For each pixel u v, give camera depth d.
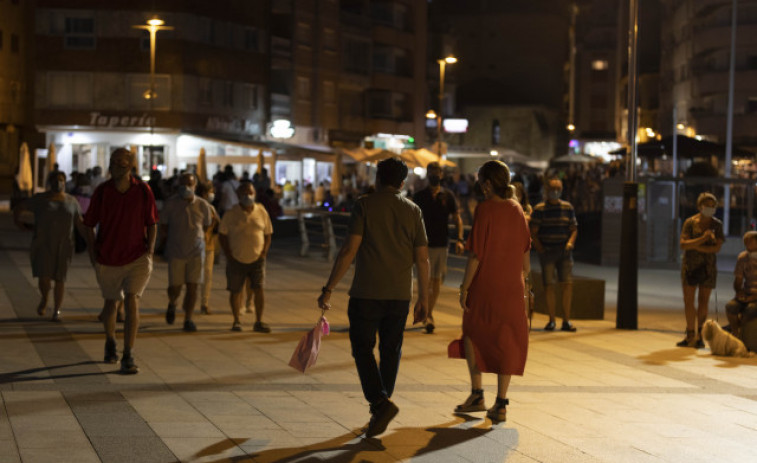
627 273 14.10
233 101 58.34
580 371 10.20
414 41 76.38
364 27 70.25
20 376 8.50
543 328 13.87
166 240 11.87
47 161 41.28
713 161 57.72
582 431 7.19
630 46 14.26
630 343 12.60
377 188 7.07
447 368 9.91
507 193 7.62
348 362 9.94
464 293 7.58
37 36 53.81
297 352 6.98
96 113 53.94
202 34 55.81
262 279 11.95
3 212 38.50
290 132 60.06
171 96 54.34
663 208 25.27
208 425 6.89
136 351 10.18
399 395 8.41
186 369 9.22
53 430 6.52
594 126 110.75
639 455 6.52
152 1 53.91
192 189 11.78
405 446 6.53
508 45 96.94
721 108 73.81
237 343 10.99
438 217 12.40
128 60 53.97
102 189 8.94
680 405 8.43
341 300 15.97
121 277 9.02
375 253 6.87
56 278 12.12
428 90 84.81
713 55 74.69
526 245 7.62
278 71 63.41
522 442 6.76
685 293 12.54
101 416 7.02
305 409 7.59
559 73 97.62
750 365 11.09
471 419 7.49
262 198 30.83
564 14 98.38
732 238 25.80
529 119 92.00
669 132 86.50
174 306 12.19
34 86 53.94
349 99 69.88
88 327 11.66
